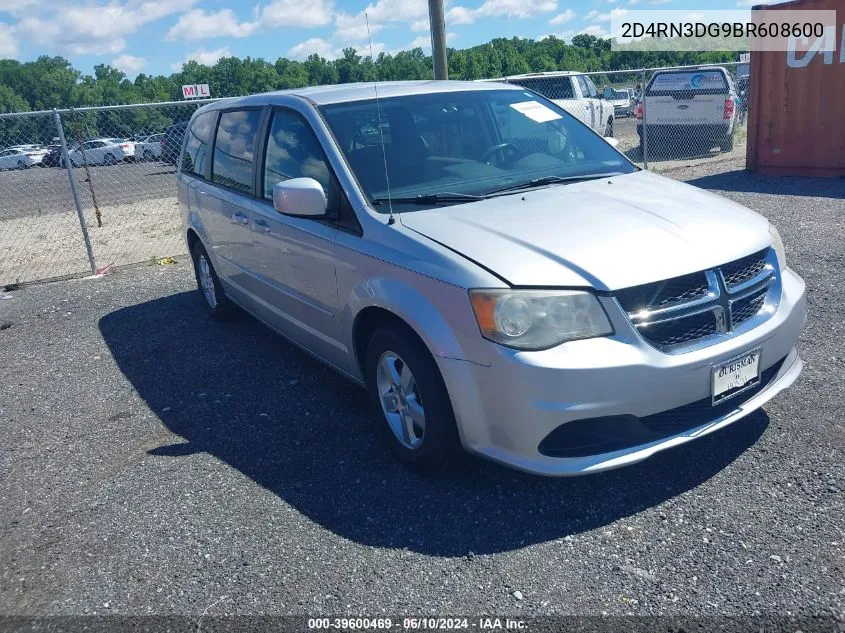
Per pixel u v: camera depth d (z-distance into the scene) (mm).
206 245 6008
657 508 3297
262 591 2967
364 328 3959
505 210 3691
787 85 11117
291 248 4418
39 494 3863
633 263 3195
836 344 4824
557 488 3508
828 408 3998
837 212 8477
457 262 3262
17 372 5703
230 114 5543
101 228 12422
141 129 12188
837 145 10711
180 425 4527
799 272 6359
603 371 3021
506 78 12773
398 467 3811
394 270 3527
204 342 5996
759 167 11766
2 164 15898
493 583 2918
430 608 2809
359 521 3381
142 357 5785
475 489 3557
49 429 4645
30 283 8430
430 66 10141
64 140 8383
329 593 2930
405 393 3652
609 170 4512
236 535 3346
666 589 2807
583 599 2793
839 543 2961
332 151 4109
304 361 5398
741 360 3316
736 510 3229
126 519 3549
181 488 3787
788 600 2695
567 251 3248
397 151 4191
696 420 3324
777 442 3719
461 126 4496
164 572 3131
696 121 14961
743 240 3508
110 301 7457
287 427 4367
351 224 3877
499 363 3096
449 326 3250
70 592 3057
